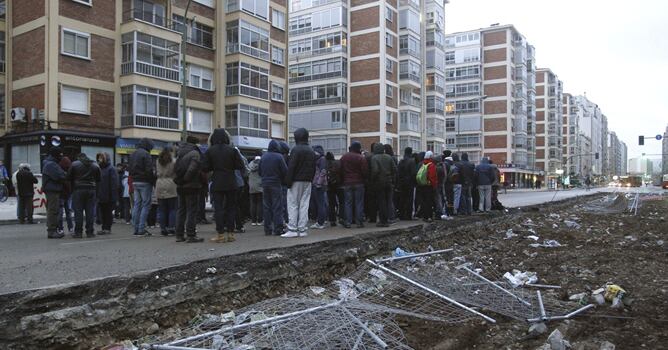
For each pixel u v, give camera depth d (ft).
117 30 87.40
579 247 32.76
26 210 45.78
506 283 21.61
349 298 18.15
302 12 165.37
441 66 194.90
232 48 106.93
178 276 17.84
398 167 40.22
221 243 26.40
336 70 157.28
